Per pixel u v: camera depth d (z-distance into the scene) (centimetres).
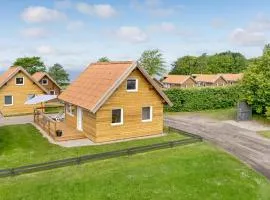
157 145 2566
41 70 9444
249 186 1947
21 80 4653
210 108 4953
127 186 1878
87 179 1941
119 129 2919
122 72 2831
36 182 1881
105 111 2823
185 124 3809
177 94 4712
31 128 3466
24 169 2011
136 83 2969
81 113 3112
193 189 1886
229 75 10662
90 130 2917
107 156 2320
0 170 1938
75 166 2155
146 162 2258
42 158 2347
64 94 3497
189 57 12900
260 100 3969
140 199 1748
